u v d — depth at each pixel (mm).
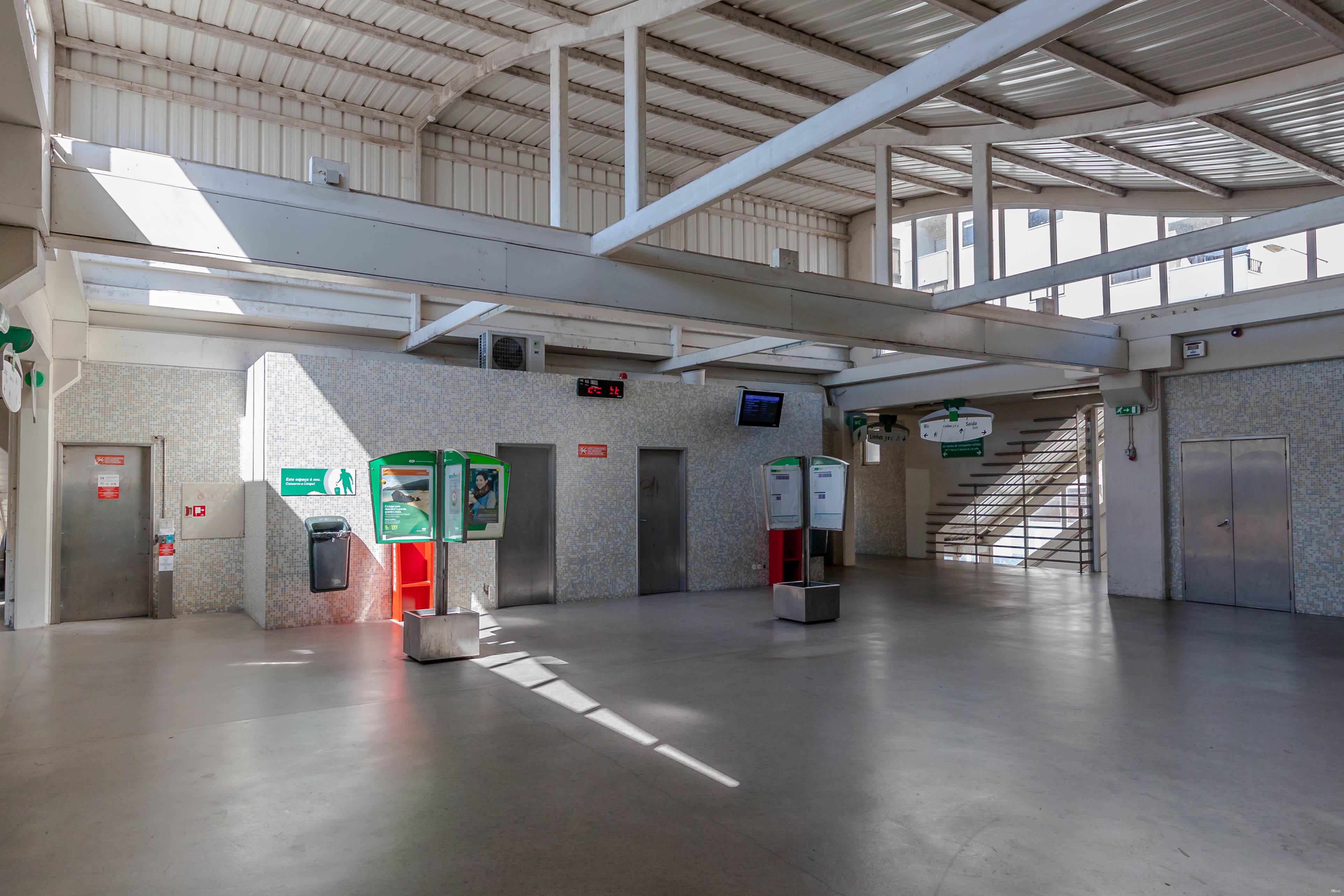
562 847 3230
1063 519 14664
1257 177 9273
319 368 8695
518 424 9867
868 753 4352
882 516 17984
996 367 12719
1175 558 10492
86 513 9062
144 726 4902
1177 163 9000
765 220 13969
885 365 14180
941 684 5875
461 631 6777
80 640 7723
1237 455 9938
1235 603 9906
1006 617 8969
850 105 4273
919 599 10562
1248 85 6328
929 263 13742
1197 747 4457
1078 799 3717
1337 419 9094
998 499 15789
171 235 4688
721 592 11109
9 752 4422
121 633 8133
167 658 6871
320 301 10281
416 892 2881
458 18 7832
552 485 10102
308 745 4535
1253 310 9289
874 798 3729
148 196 4641
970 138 7977
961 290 7914
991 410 15930
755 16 6445
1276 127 7398
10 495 8500
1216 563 10102
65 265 7188
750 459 11672
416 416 9219
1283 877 2982
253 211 4930
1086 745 4477
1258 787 3859
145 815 3559
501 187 11406
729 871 3029
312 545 8359
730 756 4320
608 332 12656
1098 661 6656
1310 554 9273
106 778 4020
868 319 7629
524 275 5844
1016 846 3230
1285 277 9656
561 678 6098
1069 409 14625
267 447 8391
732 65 7883
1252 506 9797
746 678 6074
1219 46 5797
